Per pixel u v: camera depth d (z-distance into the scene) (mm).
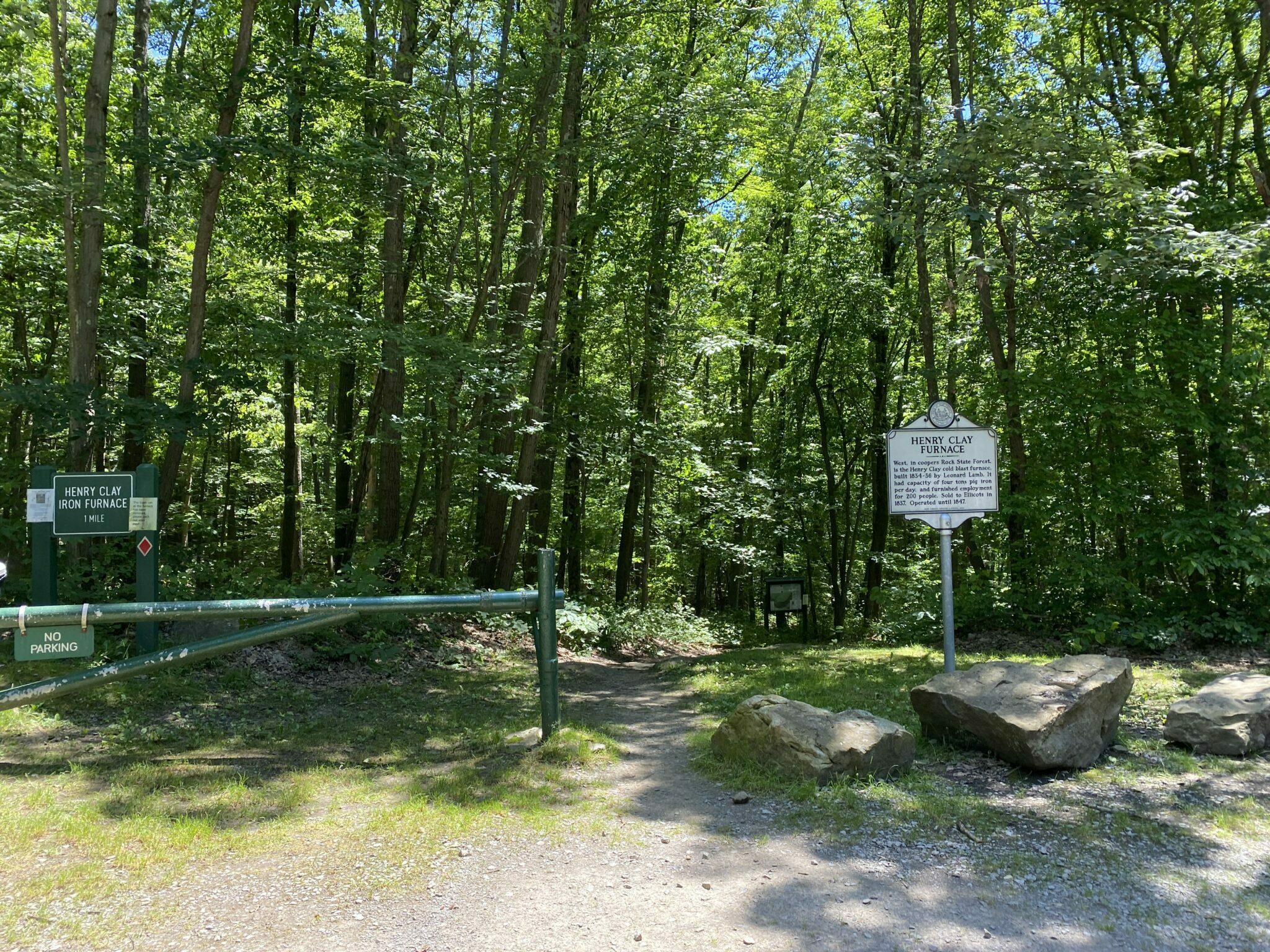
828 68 19219
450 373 10633
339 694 8086
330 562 17641
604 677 10641
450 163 12320
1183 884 3762
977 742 5781
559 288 13773
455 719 7195
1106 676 5711
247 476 19297
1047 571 11844
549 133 13945
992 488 7609
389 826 4387
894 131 17125
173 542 18453
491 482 12828
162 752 5793
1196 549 10430
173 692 7328
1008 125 10344
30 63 12320
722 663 11570
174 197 13852
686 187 16531
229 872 3773
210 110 11430
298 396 15477
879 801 4797
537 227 13984
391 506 13359
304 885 3666
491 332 12539
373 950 3111
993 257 11656
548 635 6148
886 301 18359
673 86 13844
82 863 3766
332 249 13453
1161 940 3270
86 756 5562
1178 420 10453
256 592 9625
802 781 5074
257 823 4410
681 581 26109
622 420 16312
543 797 4949
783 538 22422
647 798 5004
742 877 3846
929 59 16328
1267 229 9523
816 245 19922
